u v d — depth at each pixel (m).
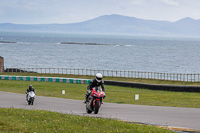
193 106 40.25
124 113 31.34
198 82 98.44
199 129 21.86
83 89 86.62
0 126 20.53
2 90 78.44
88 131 20.05
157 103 46.69
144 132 19.70
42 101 49.22
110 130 20.39
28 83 104.81
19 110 30.52
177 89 79.06
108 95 67.56
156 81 104.50
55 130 20.08
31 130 19.78
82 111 34.28
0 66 157.75
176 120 25.94
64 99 53.75
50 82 109.75
